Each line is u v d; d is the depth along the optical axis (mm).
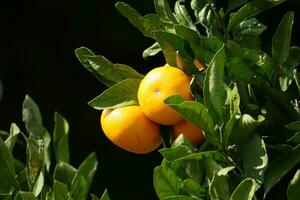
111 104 1311
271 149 1260
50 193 1369
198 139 1294
